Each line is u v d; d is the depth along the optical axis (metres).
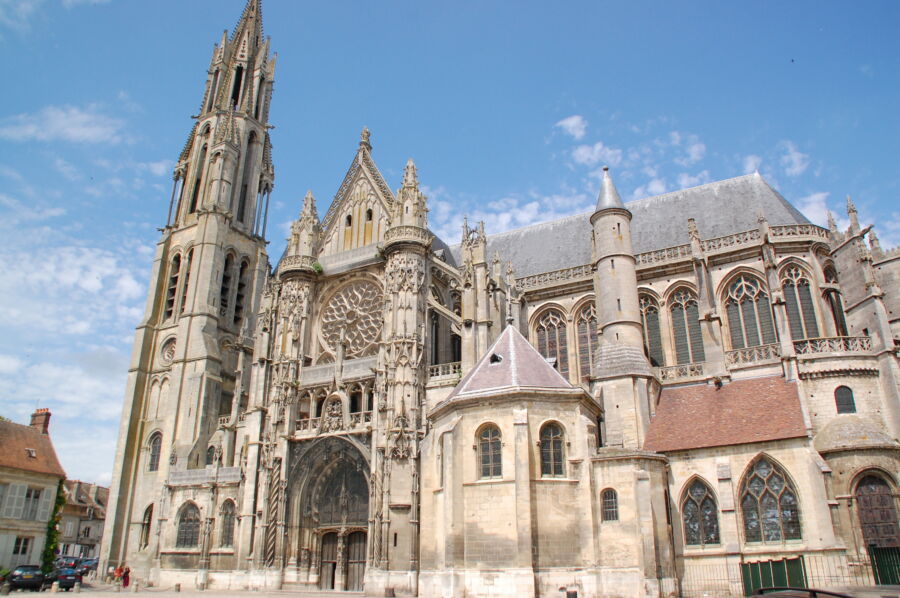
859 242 48.81
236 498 61.59
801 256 55.41
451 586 38.50
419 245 59.75
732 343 56.12
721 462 43.00
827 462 41.19
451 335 64.75
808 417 42.38
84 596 48.97
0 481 65.25
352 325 63.66
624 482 39.09
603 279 54.97
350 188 70.06
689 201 67.12
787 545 39.84
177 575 62.12
